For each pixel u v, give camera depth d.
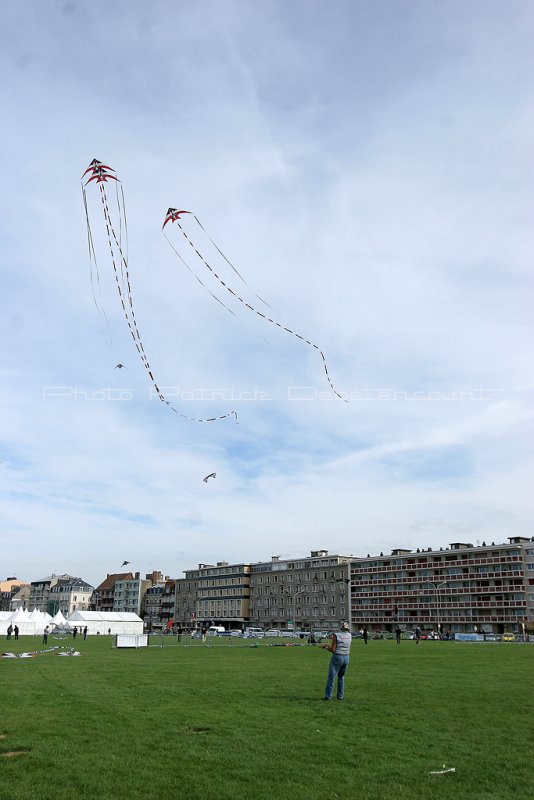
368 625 162.50
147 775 10.41
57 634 118.31
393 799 9.33
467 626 142.25
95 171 26.88
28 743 12.61
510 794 9.63
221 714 16.33
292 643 81.44
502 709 17.45
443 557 151.25
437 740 13.27
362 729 14.40
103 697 19.83
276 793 9.56
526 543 136.75
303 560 185.25
